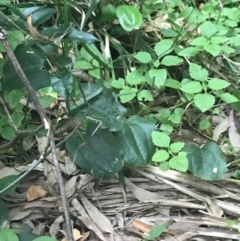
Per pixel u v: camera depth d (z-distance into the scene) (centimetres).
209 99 46
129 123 46
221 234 43
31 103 48
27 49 41
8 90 42
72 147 45
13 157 48
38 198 45
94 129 45
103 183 46
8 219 41
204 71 48
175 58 49
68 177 47
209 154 46
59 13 46
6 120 45
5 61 45
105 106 45
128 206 45
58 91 40
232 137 50
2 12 38
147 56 49
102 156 45
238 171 48
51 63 40
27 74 41
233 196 46
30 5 43
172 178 46
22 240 39
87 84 46
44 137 47
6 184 41
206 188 46
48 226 43
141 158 45
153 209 45
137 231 43
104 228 43
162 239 42
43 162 47
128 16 49
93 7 46
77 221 44
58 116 47
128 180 46
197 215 45
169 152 44
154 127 46
